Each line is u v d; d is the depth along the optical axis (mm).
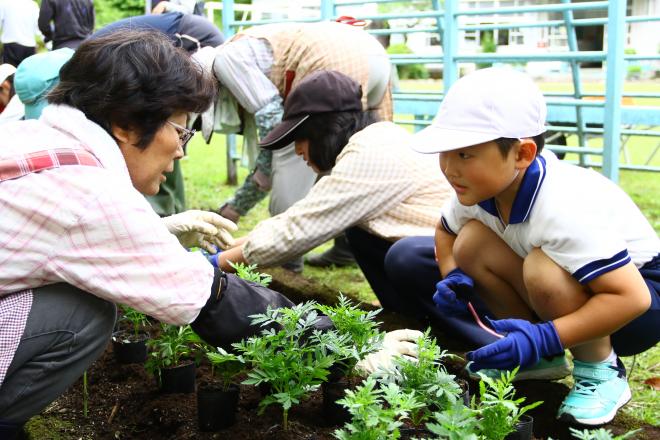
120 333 2928
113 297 1928
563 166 2430
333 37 4266
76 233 1866
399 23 15273
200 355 2637
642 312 2240
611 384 2400
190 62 2059
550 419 2504
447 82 6074
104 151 1946
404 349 2408
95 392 2611
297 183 4195
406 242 3055
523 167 2234
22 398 1971
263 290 2273
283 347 2219
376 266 3510
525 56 5703
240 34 4527
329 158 3244
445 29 5992
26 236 1857
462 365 2693
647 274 2504
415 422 1973
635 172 9047
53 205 1854
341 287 4609
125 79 1927
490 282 2688
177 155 2125
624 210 2508
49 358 1961
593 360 2432
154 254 1929
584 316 2240
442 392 1894
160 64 1965
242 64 4277
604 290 2234
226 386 2246
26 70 3713
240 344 2074
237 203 4531
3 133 1970
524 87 2223
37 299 1933
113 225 1876
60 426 2396
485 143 2186
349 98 3219
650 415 2797
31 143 1928
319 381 2092
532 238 2352
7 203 1858
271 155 4340
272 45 4348
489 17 16406
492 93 2191
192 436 2199
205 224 2742
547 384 2652
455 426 1655
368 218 3178
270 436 2150
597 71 21266
